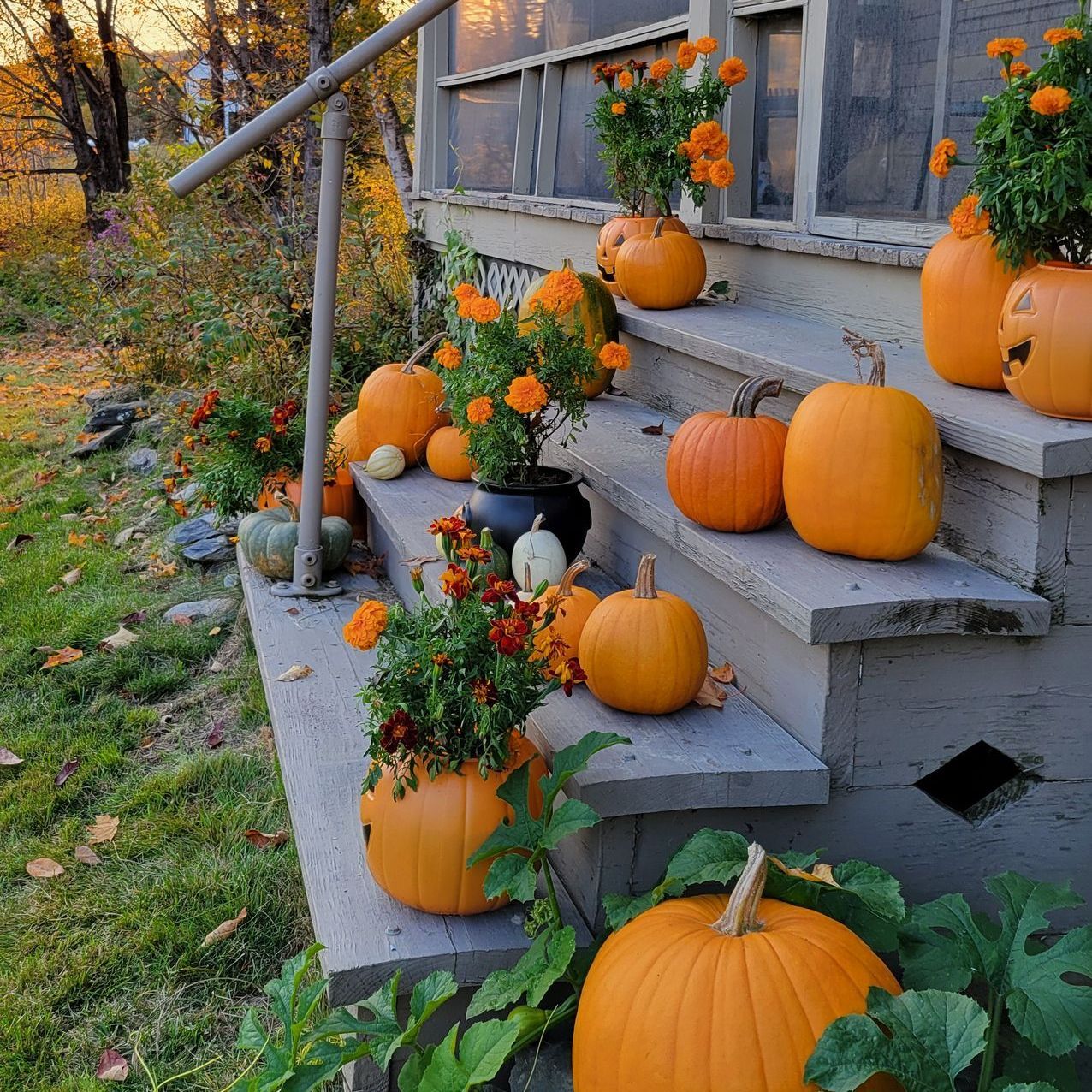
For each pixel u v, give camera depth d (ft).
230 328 19.86
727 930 5.55
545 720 7.47
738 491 7.92
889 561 7.39
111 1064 7.54
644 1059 5.29
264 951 8.61
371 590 12.35
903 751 7.01
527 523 9.78
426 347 13.98
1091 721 7.15
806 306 11.41
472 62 21.62
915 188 10.14
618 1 15.78
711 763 6.81
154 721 12.16
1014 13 8.91
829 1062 4.92
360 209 23.34
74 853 9.90
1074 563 6.85
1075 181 6.63
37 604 15.16
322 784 8.28
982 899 7.36
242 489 13.89
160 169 27.86
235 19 29.68
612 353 9.77
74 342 34.73
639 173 12.90
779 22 12.24
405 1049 6.59
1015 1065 5.98
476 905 6.77
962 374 8.00
